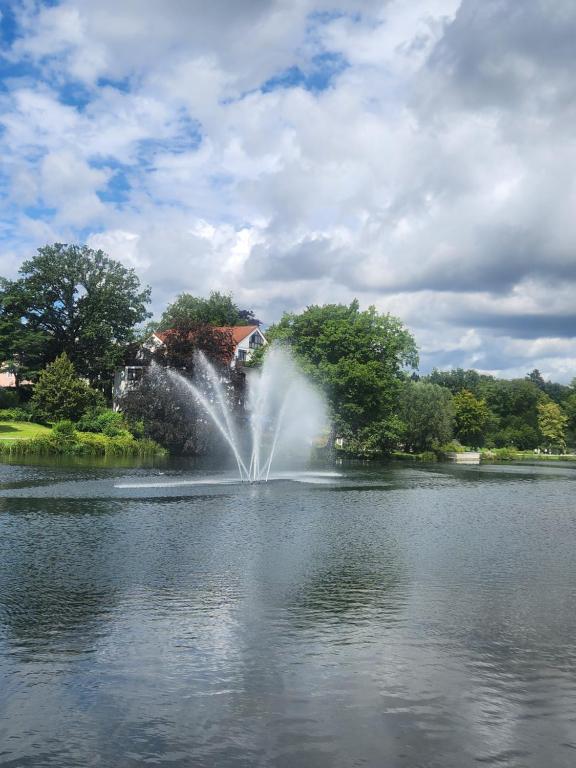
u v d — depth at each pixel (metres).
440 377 197.00
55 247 103.44
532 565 19.59
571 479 60.66
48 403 85.31
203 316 131.12
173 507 30.75
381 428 84.69
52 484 39.53
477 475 62.50
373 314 85.06
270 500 34.59
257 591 16.02
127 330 106.19
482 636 12.95
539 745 8.76
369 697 10.11
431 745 8.72
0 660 11.42
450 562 19.89
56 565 18.39
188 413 74.19
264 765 8.21
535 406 169.62
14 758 8.33
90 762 8.25
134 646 12.14
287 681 10.67
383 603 15.18
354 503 34.56
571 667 11.41
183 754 8.45
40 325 102.19
